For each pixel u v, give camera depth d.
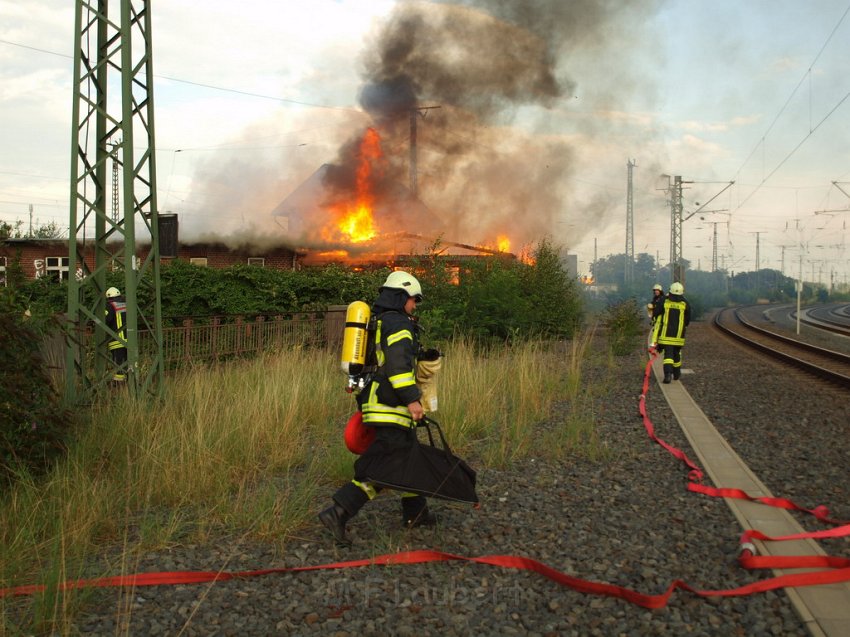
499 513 5.05
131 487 5.42
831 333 32.78
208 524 4.82
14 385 5.19
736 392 11.37
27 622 3.44
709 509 5.10
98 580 3.77
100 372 8.42
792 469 6.31
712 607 3.49
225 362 11.58
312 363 10.88
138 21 8.84
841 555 4.18
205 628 3.36
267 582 3.87
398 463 4.30
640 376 13.70
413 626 3.33
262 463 6.55
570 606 3.52
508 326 17.52
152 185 8.84
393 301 4.46
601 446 7.11
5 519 4.54
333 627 3.34
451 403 7.93
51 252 27.38
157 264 8.78
